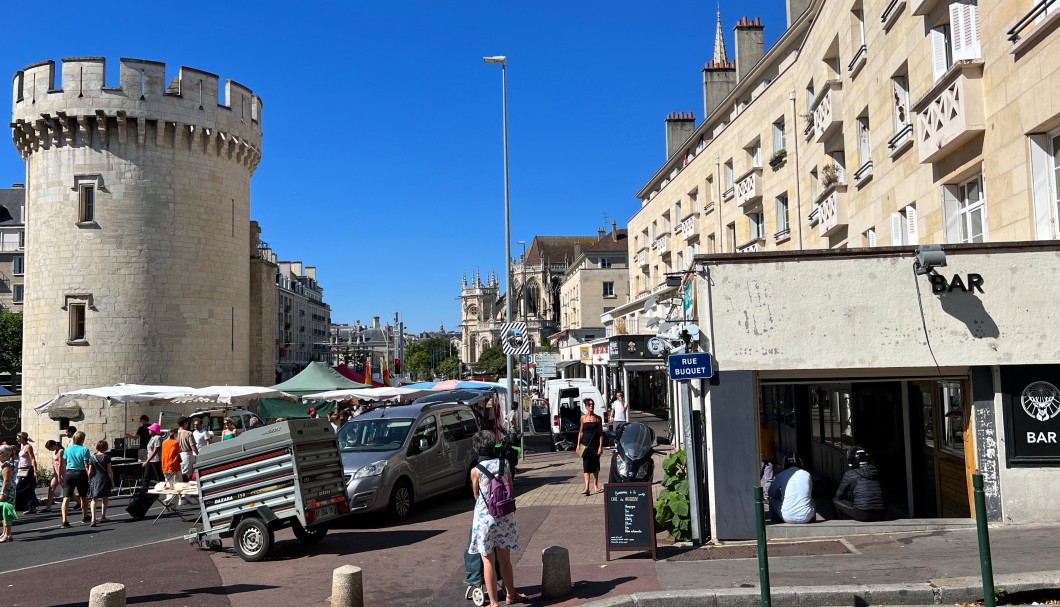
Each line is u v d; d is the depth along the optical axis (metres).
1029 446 9.20
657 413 35.78
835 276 9.48
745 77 31.72
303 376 23.06
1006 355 9.21
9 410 33.28
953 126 11.29
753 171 28.22
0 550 12.15
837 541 9.18
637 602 7.18
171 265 30.61
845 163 18.34
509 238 27.08
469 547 7.52
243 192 34.34
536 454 24.16
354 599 7.05
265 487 10.23
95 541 12.63
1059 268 9.19
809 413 15.35
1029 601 6.81
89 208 30.20
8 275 75.31
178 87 30.84
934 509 11.09
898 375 9.70
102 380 29.47
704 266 9.66
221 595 8.33
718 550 9.13
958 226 12.38
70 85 29.69
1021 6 9.88
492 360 103.56
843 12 18.06
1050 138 9.63
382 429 13.82
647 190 50.62
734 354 9.55
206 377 31.44
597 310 73.31
